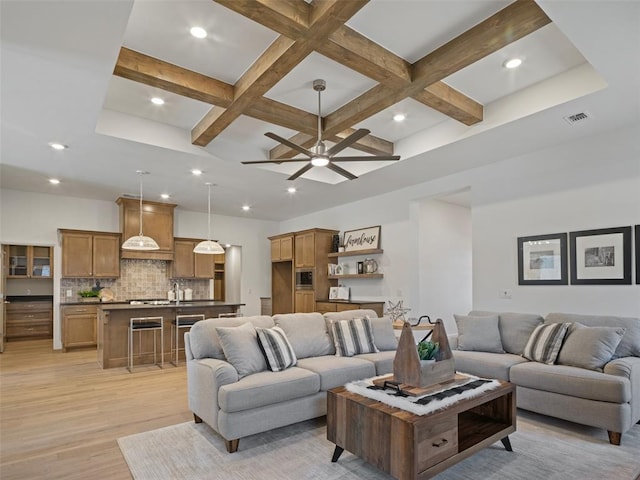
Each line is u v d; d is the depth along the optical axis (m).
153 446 2.95
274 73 3.06
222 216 8.96
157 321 6.02
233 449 2.84
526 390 3.43
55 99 3.24
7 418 3.57
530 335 3.91
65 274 6.88
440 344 2.99
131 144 4.30
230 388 2.85
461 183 5.41
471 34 2.81
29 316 8.42
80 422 3.46
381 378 2.97
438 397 2.52
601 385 2.96
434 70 3.05
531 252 4.58
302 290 7.76
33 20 2.24
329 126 4.11
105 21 2.27
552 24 2.71
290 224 9.44
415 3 2.54
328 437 2.77
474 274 5.16
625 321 3.52
